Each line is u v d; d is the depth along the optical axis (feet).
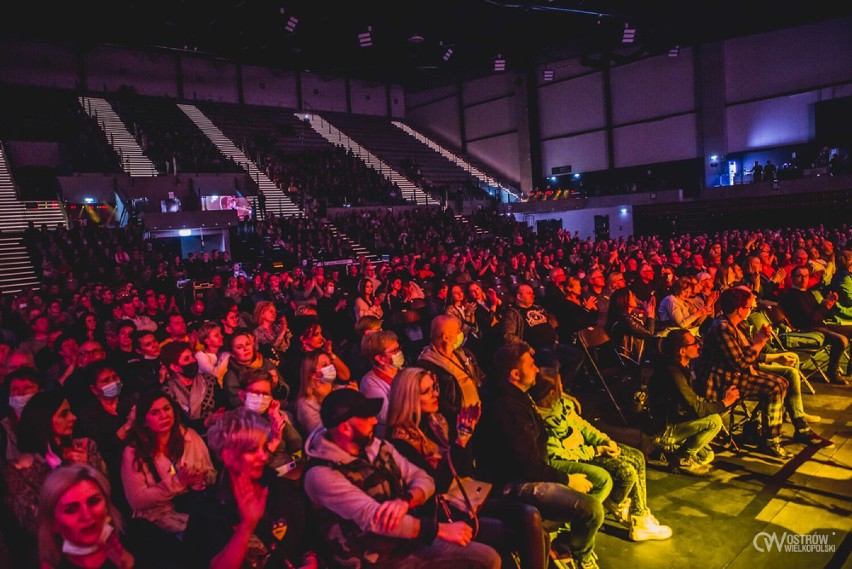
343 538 8.58
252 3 84.12
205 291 49.80
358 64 121.70
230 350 15.21
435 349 14.53
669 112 102.78
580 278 37.04
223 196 88.28
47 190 77.71
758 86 93.09
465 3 86.79
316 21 91.50
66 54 107.96
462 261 49.42
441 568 9.01
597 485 12.41
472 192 118.32
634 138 107.76
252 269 61.52
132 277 56.18
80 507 7.12
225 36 99.45
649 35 94.99
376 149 125.90
